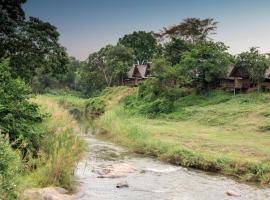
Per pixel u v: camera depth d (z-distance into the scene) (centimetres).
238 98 5150
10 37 2792
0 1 2761
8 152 1114
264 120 3872
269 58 5394
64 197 1382
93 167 2075
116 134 3422
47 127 1997
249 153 2439
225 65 5759
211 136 3238
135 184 1766
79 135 2156
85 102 8131
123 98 7038
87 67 10381
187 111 4816
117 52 9425
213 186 1812
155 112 5103
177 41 6825
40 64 2894
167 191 1677
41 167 1545
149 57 11019
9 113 1656
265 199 1608
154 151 2641
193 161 2269
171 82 5691
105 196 1522
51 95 9881
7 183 1073
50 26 2941
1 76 1794
